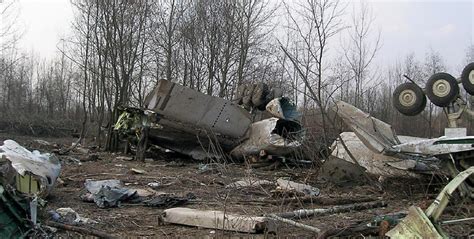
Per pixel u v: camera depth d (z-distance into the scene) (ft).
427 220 14.28
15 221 14.76
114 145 59.67
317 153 39.65
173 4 84.64
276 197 28.40
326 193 31.60
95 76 86.02
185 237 18.89
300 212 23.24
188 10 85.76
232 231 19.71
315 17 46.57
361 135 31.55
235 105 49.42
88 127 90.84
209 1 84.64
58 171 26.14
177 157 54.34
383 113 84.07
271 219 19.85
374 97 74.95
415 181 31.89
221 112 48.93
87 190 28.84
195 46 85.56
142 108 52.26
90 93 92.63
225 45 82.99
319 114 42.32
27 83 136.46
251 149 47.29
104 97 74.02
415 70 92.32
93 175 37.40
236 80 82.58
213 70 83.87
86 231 17.35
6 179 15.99
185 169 44.09
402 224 14.64
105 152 58.65
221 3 83.76
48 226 17.10
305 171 40.42
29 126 101.50
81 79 120.67
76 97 127.13
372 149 31.04
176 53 86.74
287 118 47.39
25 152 25.20
